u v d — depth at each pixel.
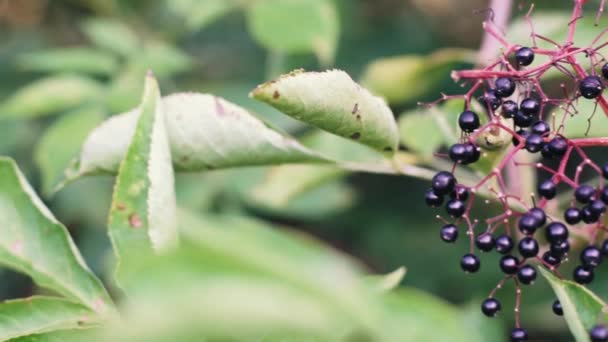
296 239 0.36
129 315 0.35
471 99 0.50
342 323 0.36
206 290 0.34
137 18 0.86
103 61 0.69
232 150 0.50
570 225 0.49
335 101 0.47
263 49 0.94
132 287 0.36
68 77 0.68
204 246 0.34
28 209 0.46
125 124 0.50
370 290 0.37
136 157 0.44
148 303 0.34
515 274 0.49
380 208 0.89
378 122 0.49
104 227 0.78
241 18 0.96
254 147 0.50
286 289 0.35
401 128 0.62
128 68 0.69
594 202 0.48
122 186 0.44
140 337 0.35
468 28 1.00
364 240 0.88
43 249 0.46
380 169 0.51
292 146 0.50
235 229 0.35
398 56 0.95
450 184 0.48
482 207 0.72
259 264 0.34
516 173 0.56
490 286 0.76
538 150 0.48
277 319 0.35
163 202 0.44
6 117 0.72
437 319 0.37
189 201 0.67
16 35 0.94
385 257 0.86
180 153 0.50
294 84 0.47
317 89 0.47
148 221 0.44
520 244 0.47
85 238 0.78
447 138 0.54
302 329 0.36
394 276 0.45
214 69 0.93
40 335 0.43
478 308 0.54
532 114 0.48
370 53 0.94
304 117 0.48
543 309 0.69
